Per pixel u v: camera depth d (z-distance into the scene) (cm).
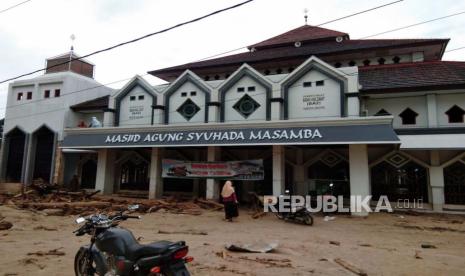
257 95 2092
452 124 1920
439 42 2227
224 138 1862
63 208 1697
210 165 2033
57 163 2727
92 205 1806
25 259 748
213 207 1886
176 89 2306
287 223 1473
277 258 791
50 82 2912
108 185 2358
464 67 2047
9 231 1159
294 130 1759
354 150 1725
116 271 503
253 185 2277
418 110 2005
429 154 1961
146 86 2392
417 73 2097
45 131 2873
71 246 907
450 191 1906
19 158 2947
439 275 685
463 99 1914
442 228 1366
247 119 2089
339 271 698
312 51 2541
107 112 2452
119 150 2580
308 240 1080
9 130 3000
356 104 1861
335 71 1934
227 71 2755
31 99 2984
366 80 2144
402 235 1209
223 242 1002
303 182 2147
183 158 2431
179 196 2245
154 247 471
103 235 541
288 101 2020
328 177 2141
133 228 1288
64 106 2814
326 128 1712
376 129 1623
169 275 453
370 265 757
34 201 1994
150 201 1947
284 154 2008
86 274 577
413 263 781
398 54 2402
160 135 2036
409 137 1889
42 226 1273
